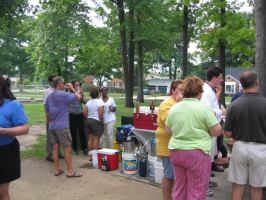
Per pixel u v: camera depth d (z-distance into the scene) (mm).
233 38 13602
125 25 17047
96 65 35125
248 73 2902
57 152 4629
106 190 3979
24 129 2701
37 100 27469
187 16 17484
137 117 4711
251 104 2838
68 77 21734
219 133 2654
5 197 2844
